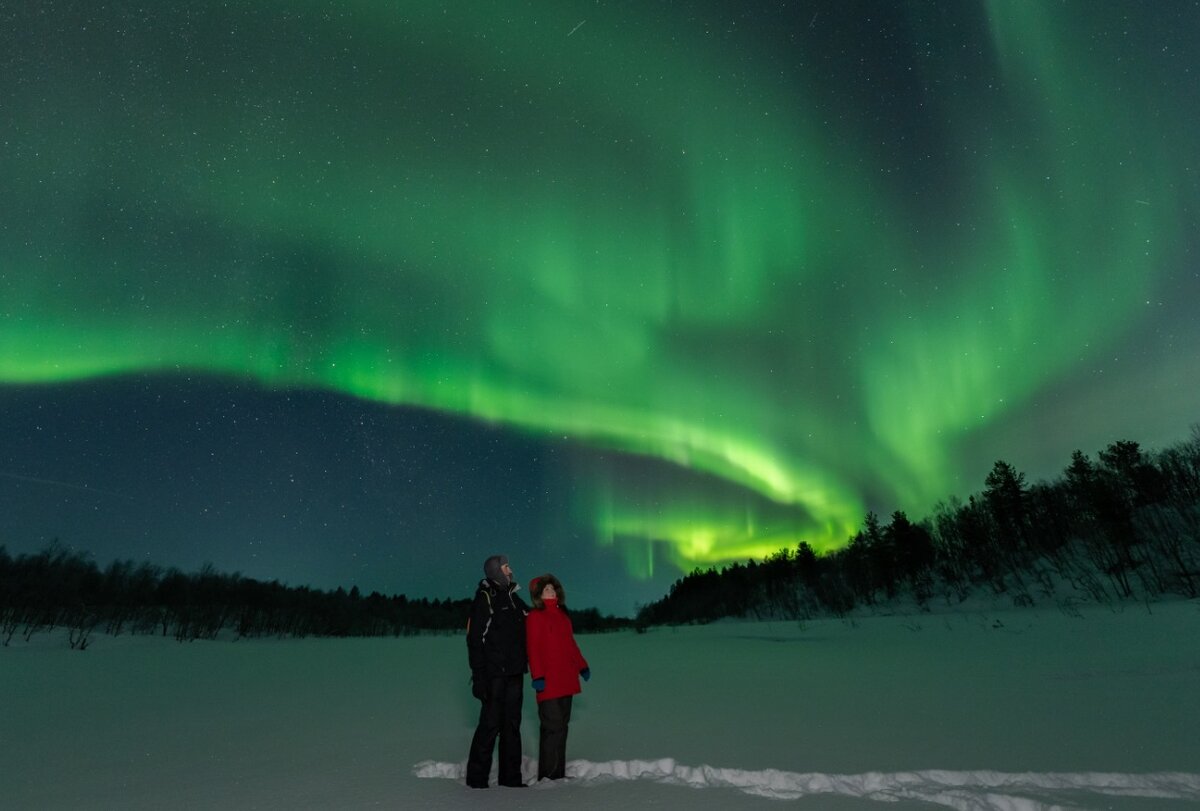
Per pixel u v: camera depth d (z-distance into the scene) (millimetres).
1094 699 6074
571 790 3867
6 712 7508
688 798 3594
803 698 7211
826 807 3363
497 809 3504
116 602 33125
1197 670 7387
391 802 3705
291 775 4402
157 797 3941
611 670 11531
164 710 7590
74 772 4621
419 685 10141
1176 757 4000
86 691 9359
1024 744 4480
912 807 3340
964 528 46875
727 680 9281
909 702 6527
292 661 15406
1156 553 29109
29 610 24438
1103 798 3357
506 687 4238
